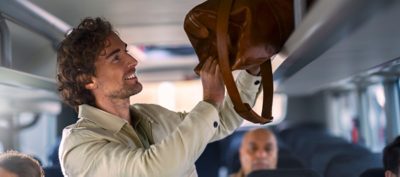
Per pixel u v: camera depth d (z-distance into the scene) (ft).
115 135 5.66
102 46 5.66
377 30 4.37
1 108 15.11
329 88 20.10
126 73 5.77
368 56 6.91
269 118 5.91
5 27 7.93
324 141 20.30
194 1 9.81
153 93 24.71
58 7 9.46
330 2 3.55
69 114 18.37
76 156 5.40
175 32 13.82
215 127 5.26
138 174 4.92
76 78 5.81
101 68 5.71
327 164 12.28
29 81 8.82
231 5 5.21
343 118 25.53
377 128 19.21
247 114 5.43
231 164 16.97
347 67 8.79
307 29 4.39
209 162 19.47
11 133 17.02
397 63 8.33
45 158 19.26
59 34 10.56
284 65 6.10
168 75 24.90
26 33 10.08
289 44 5.24
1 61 7.82
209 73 5.39
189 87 24.38
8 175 6.66
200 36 5.59
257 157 13.60
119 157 5.09
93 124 5.75
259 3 5.24
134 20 11.67
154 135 6.36
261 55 5.28
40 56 10.99
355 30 4.25
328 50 5.67
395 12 3.59
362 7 3.34
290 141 26.43
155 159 4.90
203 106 5.24
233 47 5.26
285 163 13.71
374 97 19.51
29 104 14.99
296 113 33.60
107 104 5.91
